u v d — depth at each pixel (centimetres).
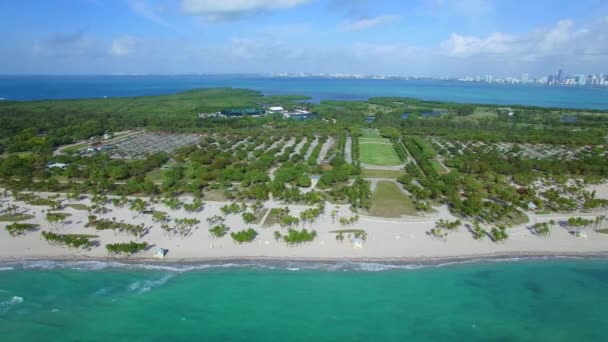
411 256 9938
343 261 9719
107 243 10294
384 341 7525
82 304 8231
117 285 8788
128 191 13875
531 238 10881
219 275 9175
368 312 8206
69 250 9956
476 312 8238
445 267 9569
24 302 8238
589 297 8681
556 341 7556
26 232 10850
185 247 10169
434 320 8031
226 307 8250
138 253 9844
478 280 9162
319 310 8231
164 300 8394
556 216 12306
